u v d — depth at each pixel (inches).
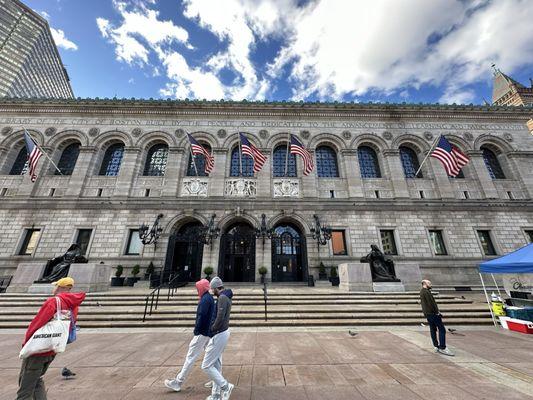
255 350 277.9
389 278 565.0
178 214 815.7
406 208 843.4
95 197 825.5
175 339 323.3
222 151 907.4
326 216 831.7
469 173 903.1
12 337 339.9
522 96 2337.6
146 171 913.5
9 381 203.2
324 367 229.6
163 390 184.7
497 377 208.7
